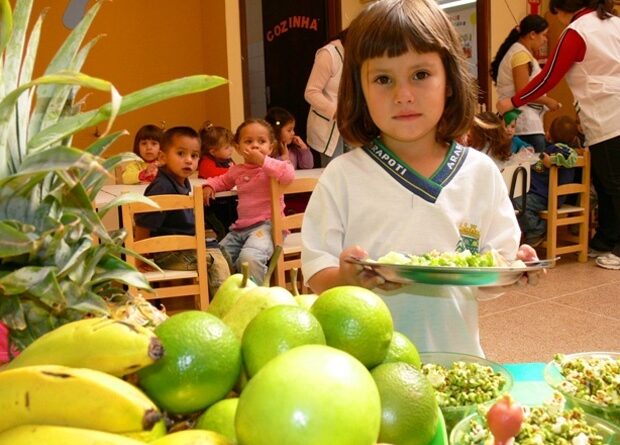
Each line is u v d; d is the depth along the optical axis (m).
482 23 5.05
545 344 2.57
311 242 1.19
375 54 1.06
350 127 1.23
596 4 3.43
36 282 0.60
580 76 3.47
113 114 0.46
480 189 1.23
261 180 3.11
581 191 3.91
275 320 0.60
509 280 0.89
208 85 0.58
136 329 0.52
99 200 2.55
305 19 5.15
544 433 0.74
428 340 1.21
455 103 1.17
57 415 0.46
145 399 0.48
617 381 0.82
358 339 0.64
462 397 0.80
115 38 4.60
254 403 0.46
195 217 2.58
